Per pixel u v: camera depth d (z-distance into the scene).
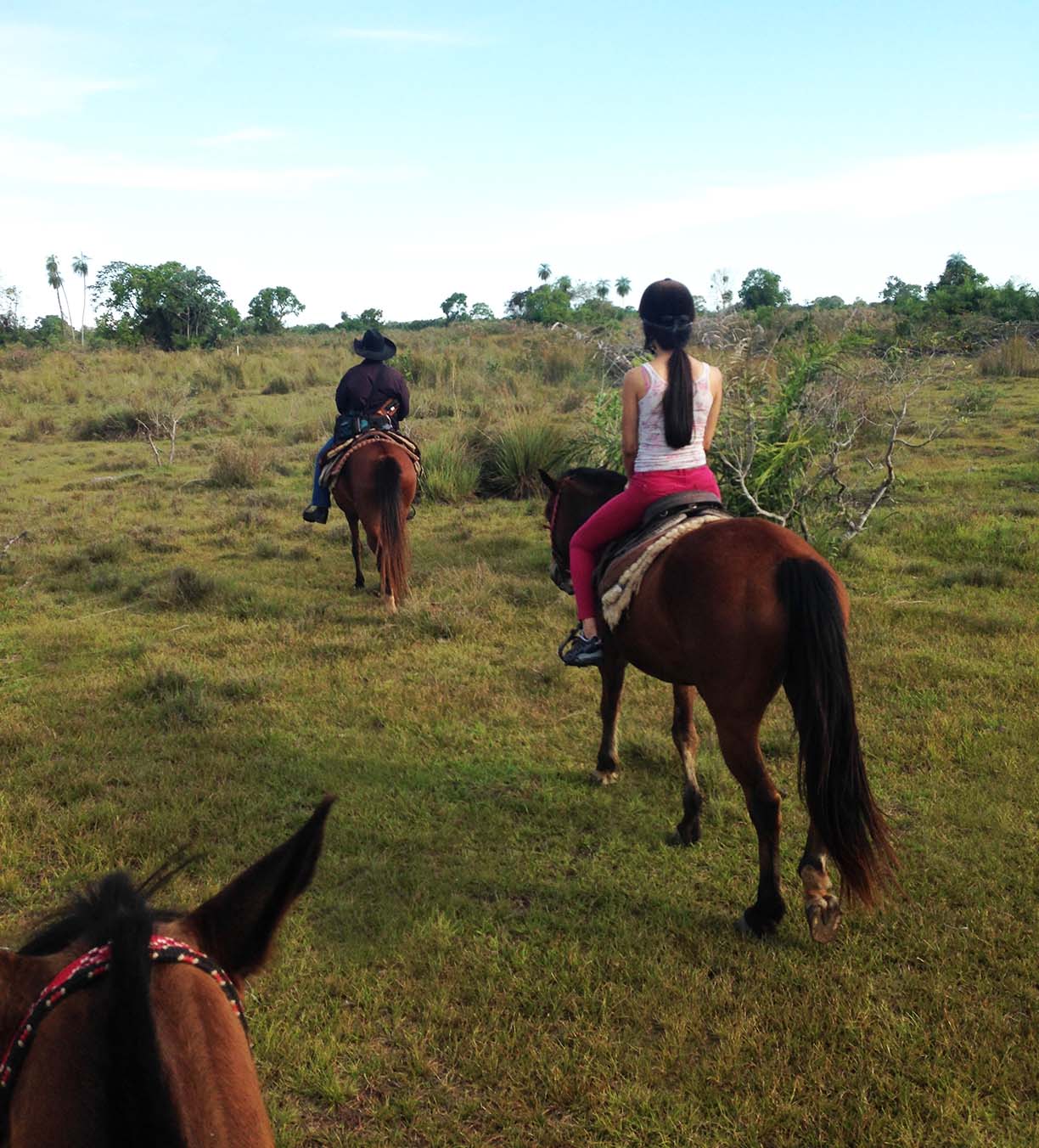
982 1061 3.16
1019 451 14.44
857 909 4.02
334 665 7.12
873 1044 3.26
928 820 4.73
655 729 5.87
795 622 3.45
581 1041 3.34
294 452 17.20
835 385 10.17
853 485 12.04
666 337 4.05
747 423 9.38
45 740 5.88
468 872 4.41
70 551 10.63
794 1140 2.92
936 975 3.61
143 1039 1.14
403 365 24.47
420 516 12.29
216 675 6.87
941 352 18.75
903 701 6.14
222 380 27.66
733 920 4.03
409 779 5.32
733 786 5.18
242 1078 1.33
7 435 20.33
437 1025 3.46
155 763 5.56
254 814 4.98
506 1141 2.97
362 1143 2.95
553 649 7.32
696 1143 2.91
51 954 1.51
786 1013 3.42
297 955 3.85
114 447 18.83
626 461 4.28
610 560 4.33
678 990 3.56
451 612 8.09
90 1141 1.16
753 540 3.71
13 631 8.02
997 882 4.18
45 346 47.09
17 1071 1.29
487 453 13.96
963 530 9.95
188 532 11.66
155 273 45.19
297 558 10.43
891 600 8.11
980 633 7.31
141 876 4.45
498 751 5.66
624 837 4.72
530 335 39.91
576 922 4.04
